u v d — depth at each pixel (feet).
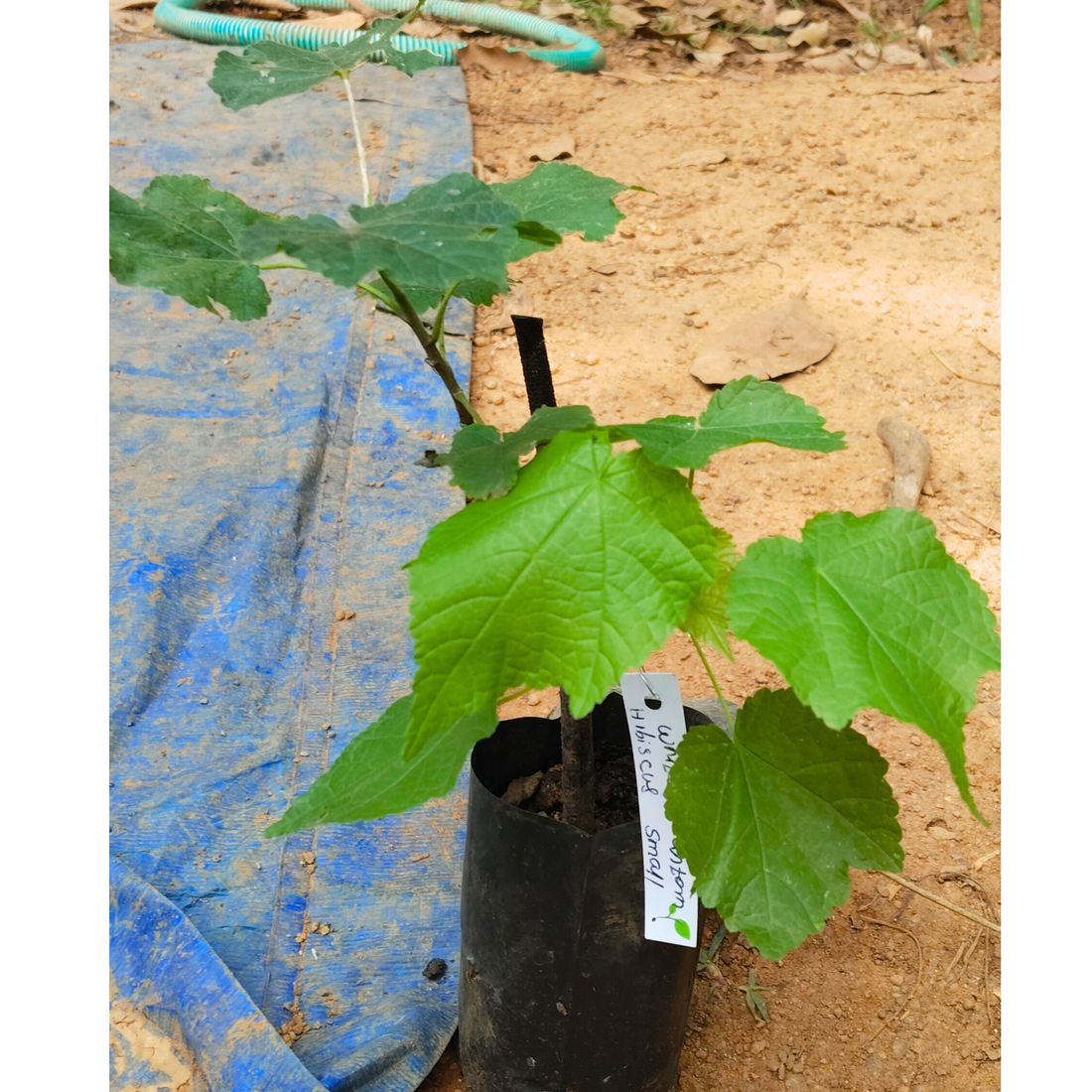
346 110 14.97
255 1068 5.59
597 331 11.93
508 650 3.32
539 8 18.40
